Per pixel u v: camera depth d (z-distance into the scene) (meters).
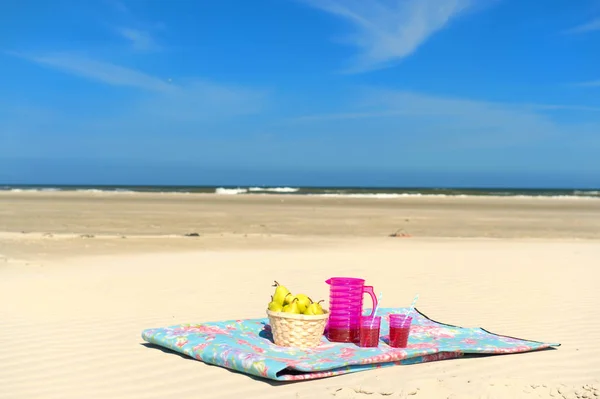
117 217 30.12
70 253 15.05
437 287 10.22
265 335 6.32
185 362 5.68
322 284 10.46
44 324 7.25
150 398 4.84
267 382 5.11
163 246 16.97
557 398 4.83
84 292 9.47
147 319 7.55
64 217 29.70
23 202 43.69
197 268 12.34
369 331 5.83
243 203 45.97
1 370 5.53
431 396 4.80
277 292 6.00
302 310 5.84
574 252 15.79
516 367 5.61
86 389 5.04
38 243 16.98
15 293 9.33
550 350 6.19
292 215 33.41
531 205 49.84
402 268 12.48
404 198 60.84
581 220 33.06
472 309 8.42
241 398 4.80
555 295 9.49
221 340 5.97
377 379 5.16
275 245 17.67
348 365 5.26
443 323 7.42
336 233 23.30
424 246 17.52
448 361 5.73
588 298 9.25
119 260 13.77
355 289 6.16
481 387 4.96
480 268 12.55
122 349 6.15
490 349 5.87
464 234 24.16
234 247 17.00
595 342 6.60
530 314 8.09
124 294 9.32
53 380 5.27
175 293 9.44
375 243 18.48
